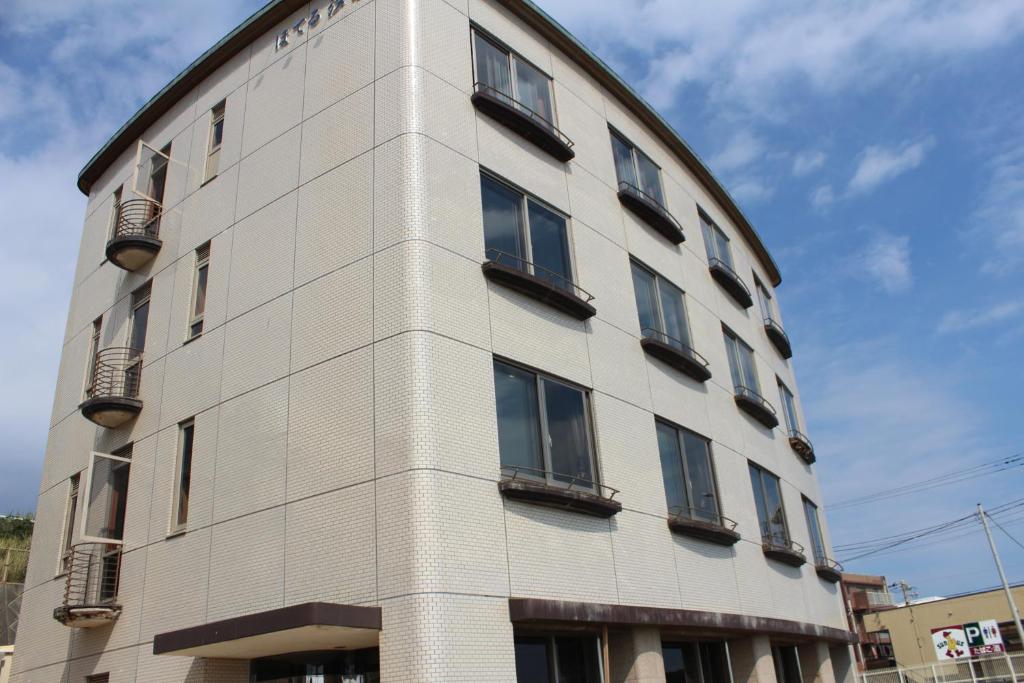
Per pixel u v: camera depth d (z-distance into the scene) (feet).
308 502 39.19
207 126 57.52
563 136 55.06
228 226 51.60
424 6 47.78
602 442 47.32
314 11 52.54
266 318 45.88
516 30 55.36
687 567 51.01
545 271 48.65
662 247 63.62
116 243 56.75
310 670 39.40
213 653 38.60
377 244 41.63
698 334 64.69
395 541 34.94
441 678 32.22
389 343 38.93
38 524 59.52
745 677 54.95
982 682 110.83
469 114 47.55
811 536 79.20
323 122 47.96
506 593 36.78
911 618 193.47
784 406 84.02
